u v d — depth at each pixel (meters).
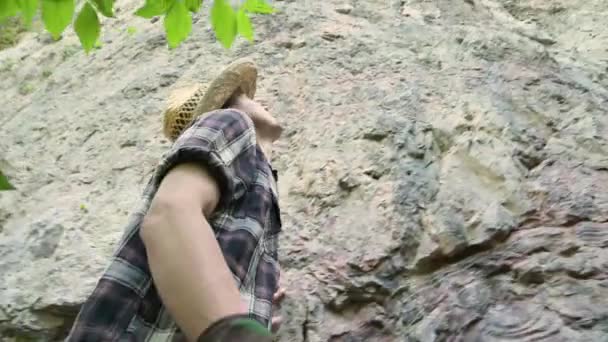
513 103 2.29
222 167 1.06
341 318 1.80
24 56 4.07
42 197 2.68
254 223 1.14
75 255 2.24
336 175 2.16
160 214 0.98
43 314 2.08
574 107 2.25
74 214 2.45
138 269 1.06
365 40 2.87
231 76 1.40
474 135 2.14
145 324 1.04
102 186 2.61
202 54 3.12
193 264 0.93
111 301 1.04
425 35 2.89
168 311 0.96
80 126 3.05
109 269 1.07
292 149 2.40
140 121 2.88
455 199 1.95
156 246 0.95
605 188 1.85
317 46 2.87
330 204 2.09
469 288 1.70
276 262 1.28
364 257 1.87
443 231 1.86
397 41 2.86
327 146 2.30
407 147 2.18
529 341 1.51
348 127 2.35
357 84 2.60
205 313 0.90
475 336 1.57
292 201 2.16
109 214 2.43
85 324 1.03
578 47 2.96
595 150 2.03
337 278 1.86
